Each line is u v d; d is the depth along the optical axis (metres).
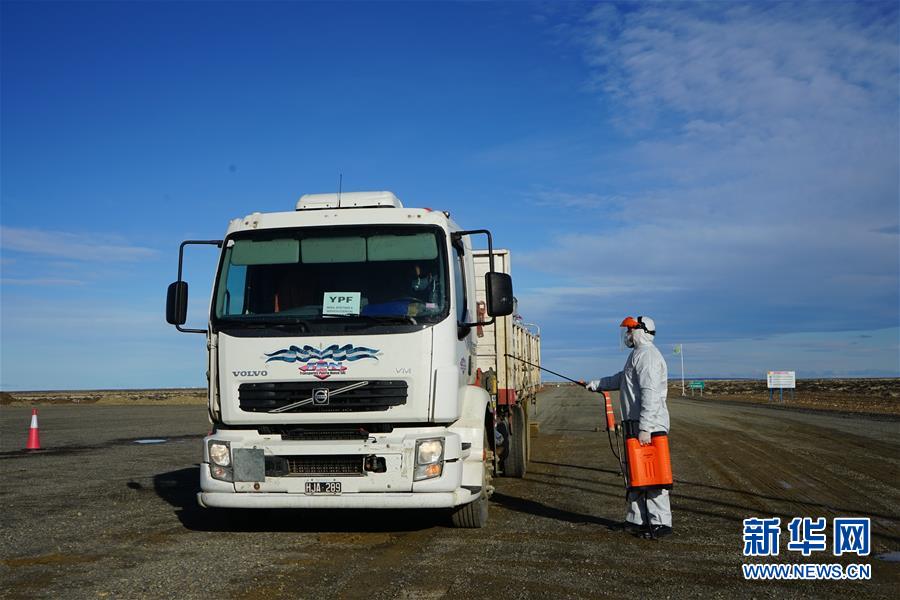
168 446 19.34
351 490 7.34
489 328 11.88
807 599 5.73
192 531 8.34
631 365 7.79
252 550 7.34
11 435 23.06
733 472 12.80
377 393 7.39
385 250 7.85
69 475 13.36
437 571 6.47
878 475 12.38
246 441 7.53
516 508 9.65
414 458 7.33
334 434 7.52
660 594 5.81
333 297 7.70
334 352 7.46
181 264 8.27
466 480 7.77
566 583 6.09
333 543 7.65
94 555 7.18
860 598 5.79
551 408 37.53
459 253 8.48
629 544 7.52
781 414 31.50
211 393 7.82
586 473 13.12
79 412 40.62
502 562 6.78
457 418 7.59
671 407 38.94
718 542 7.60
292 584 6.09
